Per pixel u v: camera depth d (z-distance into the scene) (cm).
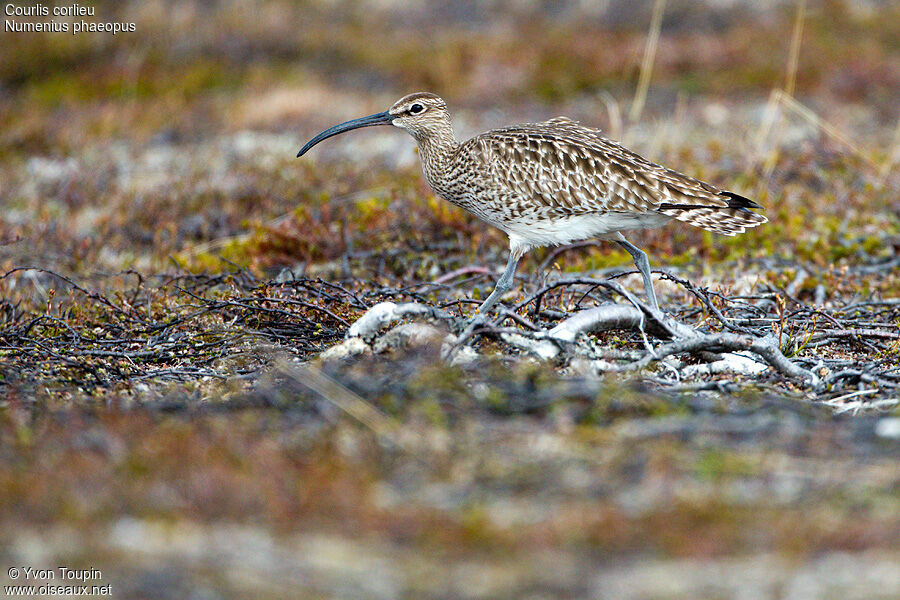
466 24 4638
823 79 3725
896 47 4081
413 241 2166
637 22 4475
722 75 3816
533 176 1650
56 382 1352
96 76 3994
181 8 4578
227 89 3972
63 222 2441
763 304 1709
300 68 4144
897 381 1333
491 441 1062
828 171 2539
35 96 3859
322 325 1552
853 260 2064
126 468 989
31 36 4262
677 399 1201
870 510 923
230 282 1822
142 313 1722
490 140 1705
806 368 1413
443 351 1280
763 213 2200
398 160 2998
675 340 1380
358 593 816
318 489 944
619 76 3891
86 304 1795
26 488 953
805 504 934
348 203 2442
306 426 1104
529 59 4034
